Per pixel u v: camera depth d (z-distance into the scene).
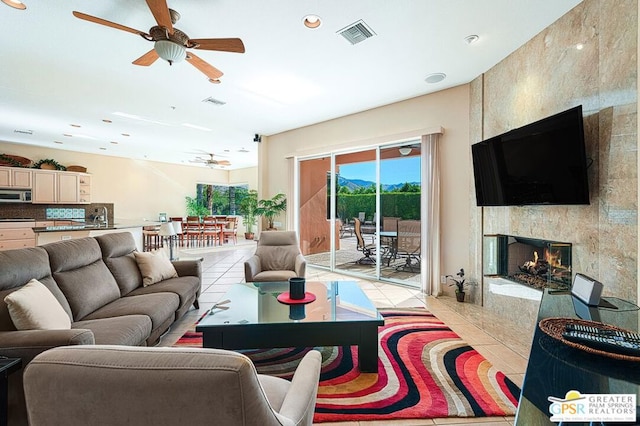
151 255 3.21
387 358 2.37
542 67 2.77
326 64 3.36
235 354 0.68
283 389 1.29
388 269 4.87
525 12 2.50
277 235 4.14
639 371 0.98
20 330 1.58
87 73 3.55
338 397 1.89
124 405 0.63
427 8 2.43
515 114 3.11
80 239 2.64
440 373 2.16
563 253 2.53
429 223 4.13
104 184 8.98
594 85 2.27
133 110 4.88
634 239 1.95
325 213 5.75
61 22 2.59
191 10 2.43
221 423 0.65
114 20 2.57
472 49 3.08
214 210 11.88
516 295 3.10
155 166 10.17
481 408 1.79
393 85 3.94
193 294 3.24
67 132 6.29
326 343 2.10
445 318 3.26
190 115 5.15
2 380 1.21
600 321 1.48
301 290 2.46
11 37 2.80
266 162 6.60
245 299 2.53
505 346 2.58
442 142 4.12
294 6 2.39
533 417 0.81
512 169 2.92
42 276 2.08
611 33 2.12
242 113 5.05
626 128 2.02
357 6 2.40
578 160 2.23
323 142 5.57
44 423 0.67
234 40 2.38
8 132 6.27
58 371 0.64
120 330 1.88
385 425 1.67
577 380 0.93
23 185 6.95
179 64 3.34
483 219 3.66
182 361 0.65
